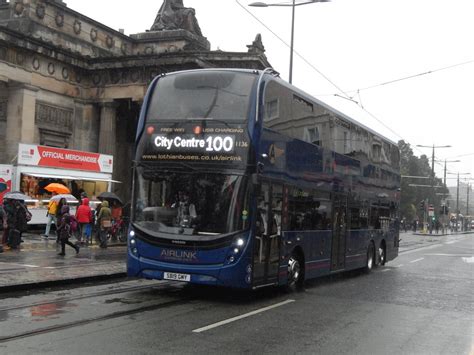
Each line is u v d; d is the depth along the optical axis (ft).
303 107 42.83
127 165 138.31
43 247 62.85
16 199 58.80
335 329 29.22
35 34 116.98
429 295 43.47
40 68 115.14
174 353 22.84
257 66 122.52
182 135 35.81
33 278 39.45
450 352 25.39
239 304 35.65
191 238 34.22
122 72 123.75
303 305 36.40
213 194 34.45
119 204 79.25
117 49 138.92
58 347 23.06
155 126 36.73
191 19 141.59
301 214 42.19
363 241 58.34
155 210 35.76
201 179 34.91
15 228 58.80
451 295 43.93
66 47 124.36
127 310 31.78
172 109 36.63
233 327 28.50
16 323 27.25
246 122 34.63
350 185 53.88
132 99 122.93
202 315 31.27
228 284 33.50
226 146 34.65
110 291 38.81
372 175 61.72
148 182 36.22
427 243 143.95
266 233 36.14
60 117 120.47
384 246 67.56
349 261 53.78
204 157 35.01
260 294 40.37
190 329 27.45
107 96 124.88
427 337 28.35
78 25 128.06
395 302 39.29
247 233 33.94
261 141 35.01
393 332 29.17
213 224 34.19
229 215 34.01
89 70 125.59
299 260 42.83
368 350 25.08
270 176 36.45
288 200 39.65
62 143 121.08
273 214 37.17
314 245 44.80
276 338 26.55
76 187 93.40
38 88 114.42
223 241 33.76
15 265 46.32
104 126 125.18
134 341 24.54
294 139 40.86
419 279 54.95
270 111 36.68
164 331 26.78
